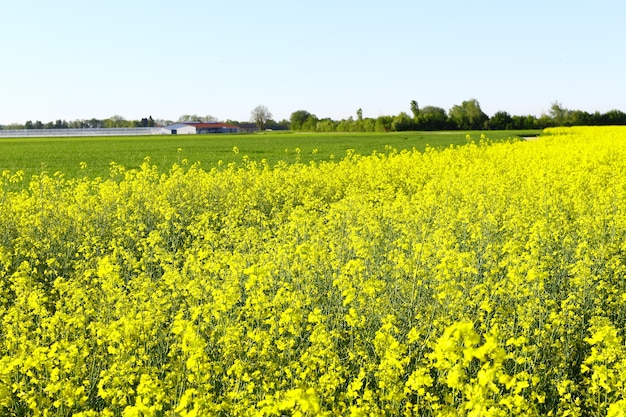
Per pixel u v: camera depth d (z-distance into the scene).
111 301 7.33
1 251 9.04
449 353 4.15
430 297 7.62
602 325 6.73
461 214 11.72
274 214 15.61
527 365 6.18
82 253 11.20
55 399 5.36
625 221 11.23
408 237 10.78
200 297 7.49
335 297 7.50
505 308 7.04
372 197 16.36
